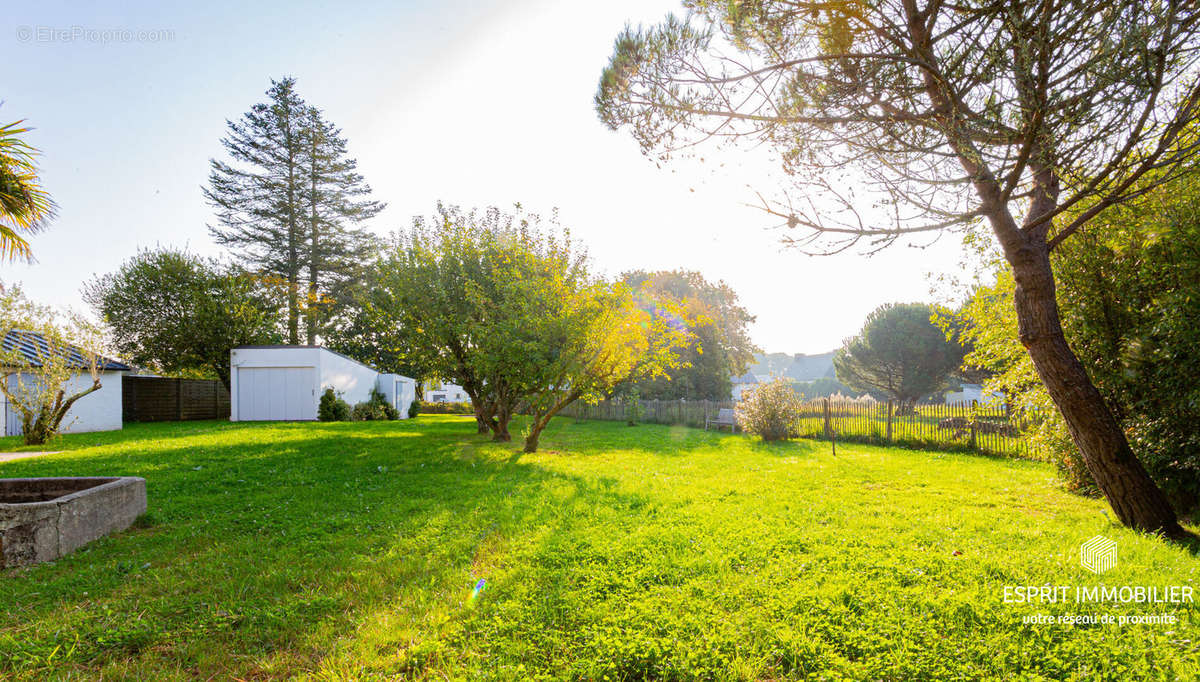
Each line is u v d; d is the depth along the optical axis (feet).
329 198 124.57
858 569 14.10
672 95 16.03
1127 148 13.89
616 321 39.04
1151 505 17.60
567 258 45.47
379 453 38.63
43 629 11.11
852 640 10.36
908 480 27.71
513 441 49.26
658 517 19.69
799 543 16.28
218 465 32.60
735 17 14.60
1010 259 19.01
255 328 93.81
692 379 91.81
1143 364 21.18
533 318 38.58
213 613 11.87
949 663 9.53
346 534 18.16
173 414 81.10
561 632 10.89
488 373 42.63
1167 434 20.17
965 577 13.41
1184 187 18.99
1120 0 11.51
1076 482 24.58
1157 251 21.07
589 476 29.01
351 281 126.31
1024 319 19.08
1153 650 9.87
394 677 9.44
